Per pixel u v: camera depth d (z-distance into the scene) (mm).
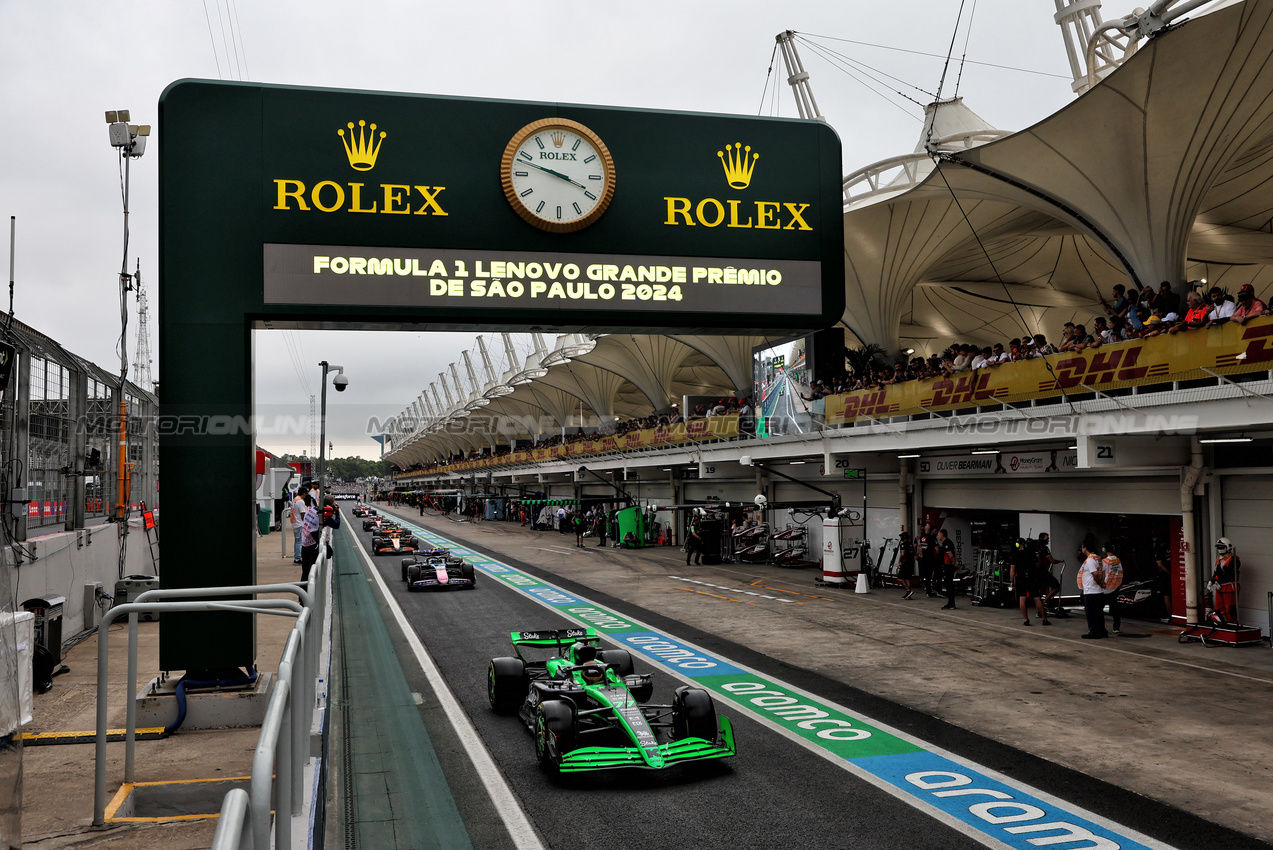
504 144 8539
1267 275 34531
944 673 13148
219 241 8133
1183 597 17281
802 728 10172
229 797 2133
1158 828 7227
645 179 8828
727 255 9000
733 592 23422
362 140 8328
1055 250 33219
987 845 6879
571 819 7418
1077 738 9781
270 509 48938
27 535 13055
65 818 6387
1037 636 16469
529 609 20000
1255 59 15977
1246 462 15898
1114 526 20719
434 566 24141
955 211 26594
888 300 30312
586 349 50719
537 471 58938
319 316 8234
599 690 9344
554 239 8617
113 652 13414
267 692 8961
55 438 14875
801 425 26094
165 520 8391
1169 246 19922
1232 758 9070
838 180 9344
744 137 9109
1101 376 14781
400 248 8344
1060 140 19812
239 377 8234
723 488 38188
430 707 11156
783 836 7051
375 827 7266
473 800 7891
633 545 40625
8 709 3643
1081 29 19750
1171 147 18578
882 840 6969
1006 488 21875
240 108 8180
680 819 7414
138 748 8242
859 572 24500
